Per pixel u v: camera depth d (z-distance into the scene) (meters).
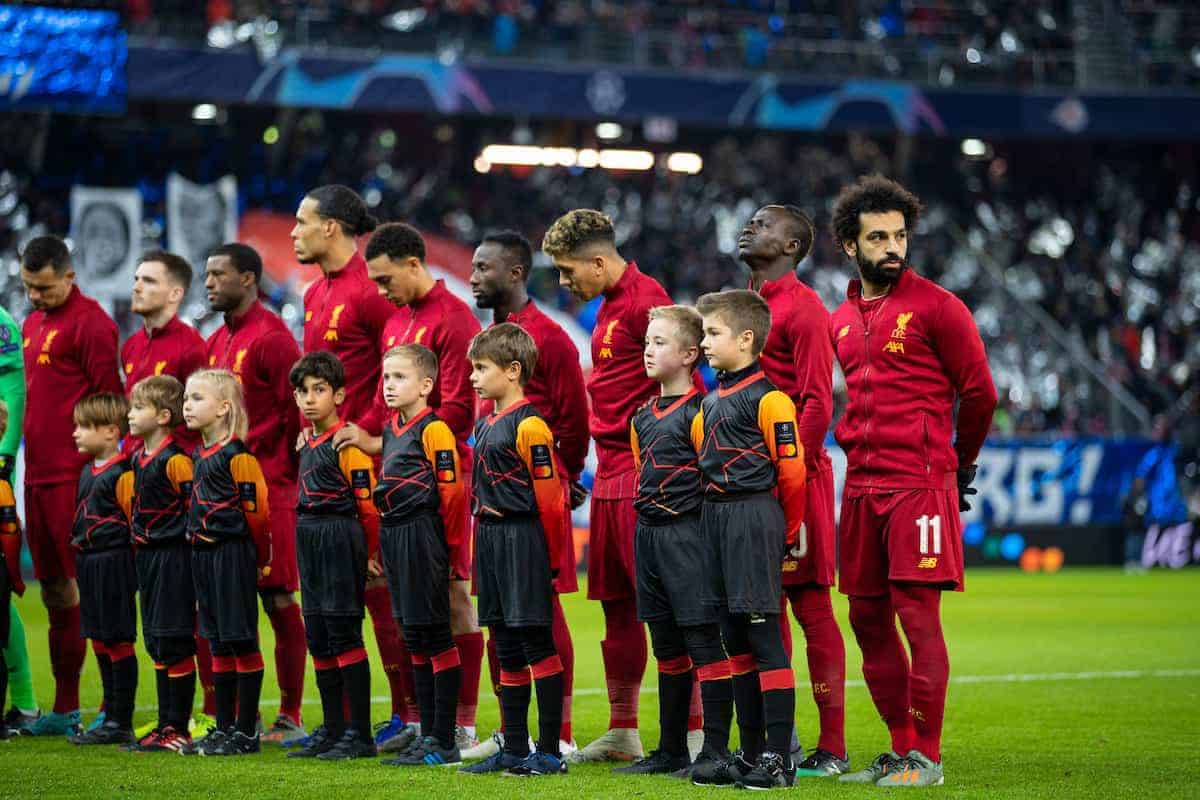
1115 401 46.94
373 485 11.67
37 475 13.41
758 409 9.91
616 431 11.48
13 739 12.59
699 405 10.38
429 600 10.95
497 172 51.88
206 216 40.12
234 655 11.80
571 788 9.70
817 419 10.63
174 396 12.14
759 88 45.44
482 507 10.61
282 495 13.01
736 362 10.05
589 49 45.34
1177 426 44.69
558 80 43.78
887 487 10.38
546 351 11.67
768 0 51.88
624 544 11.31
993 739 12.58
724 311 10.01
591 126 52.16
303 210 13.20
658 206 51.41
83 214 38.12
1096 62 49.72
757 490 9.87
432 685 11.26
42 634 22.20
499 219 50.12
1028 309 49.78
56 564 13.20
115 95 38.50
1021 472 41.25
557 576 10.66
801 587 10.79
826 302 50.44
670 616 10.38
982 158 55.53
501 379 10.68
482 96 42.97
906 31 51.72
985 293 50.47
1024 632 23.44
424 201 49.19
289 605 12.83
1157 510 42.50
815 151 54.53
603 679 17.25
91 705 14.62
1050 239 54.19
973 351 10.33
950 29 51.91
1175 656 19.80
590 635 22.92
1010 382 47.72
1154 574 39.34
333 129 49.41
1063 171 55.62
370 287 13.18
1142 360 50.75
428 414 11.20
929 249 51.69
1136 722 13.63
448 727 11.05
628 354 11.52
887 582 10.59
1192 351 50.94
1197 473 43.41
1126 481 42.34
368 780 10.08
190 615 11.93
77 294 13.83
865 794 9.55
